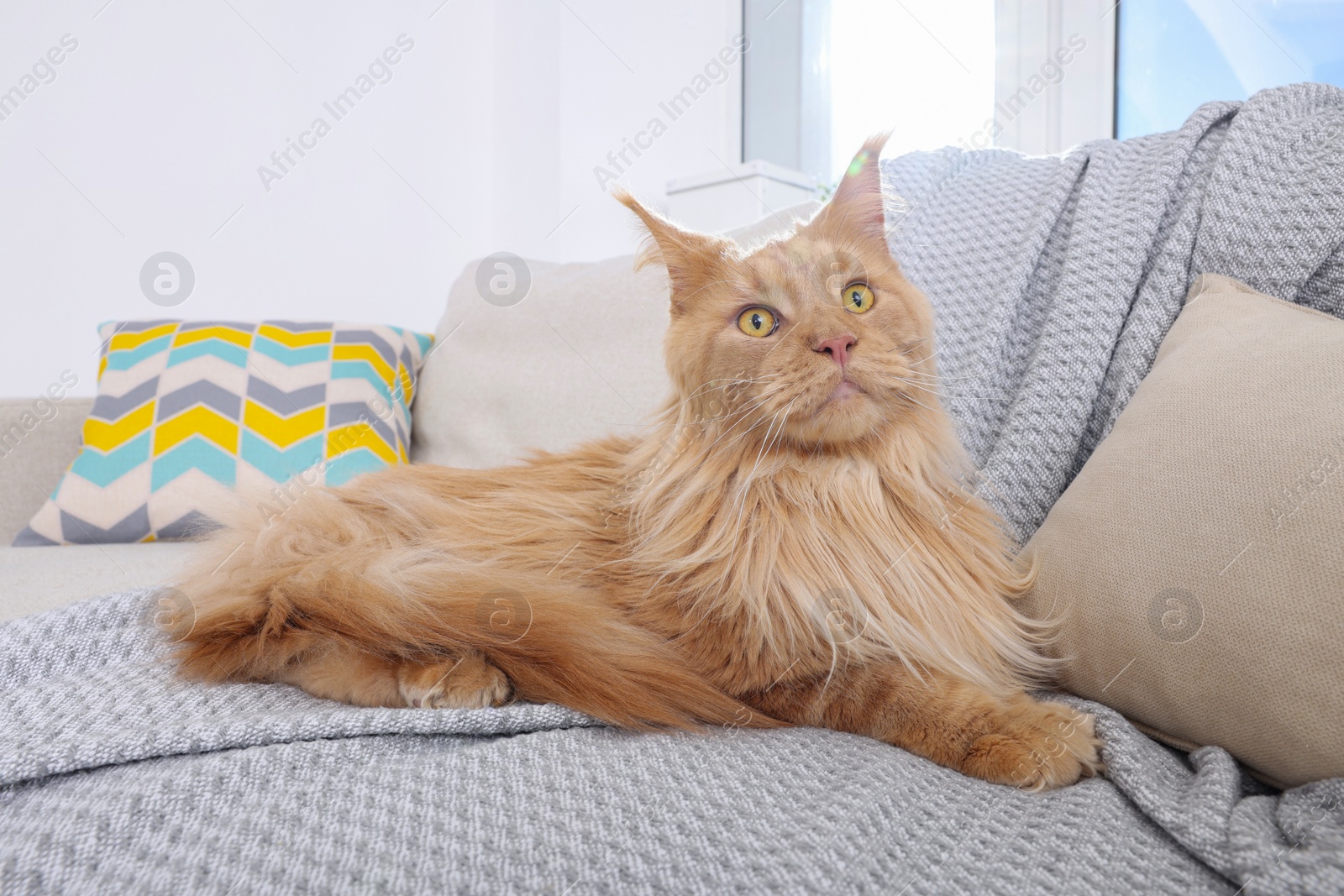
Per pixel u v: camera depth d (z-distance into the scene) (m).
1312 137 1.15
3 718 0.81
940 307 1.40
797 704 0.95
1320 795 0.65
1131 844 0.64
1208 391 0.88
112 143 2.54
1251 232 1.12
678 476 1.06
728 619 0.97
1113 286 1.21
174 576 1.07
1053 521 1.00
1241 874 0.56
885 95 2.85
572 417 1.77
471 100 3.29
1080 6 2.30
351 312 2.99
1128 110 2.28
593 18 3.17
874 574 1.00
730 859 0.61
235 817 0.65
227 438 1.85
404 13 3.08
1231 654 0.73
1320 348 0.83
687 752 0.80
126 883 0.56
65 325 2.51
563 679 0.89
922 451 1.07
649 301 1.77
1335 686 0.66
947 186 1.55
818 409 0.97
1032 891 0.57
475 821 0.66
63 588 1.40
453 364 2.05
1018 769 0.78
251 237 2.77
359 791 0.70
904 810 0.70
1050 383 1.19
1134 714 0.85
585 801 0.70
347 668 0.95
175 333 2.00
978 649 0.97
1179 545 0.79
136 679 0.91
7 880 0.55
